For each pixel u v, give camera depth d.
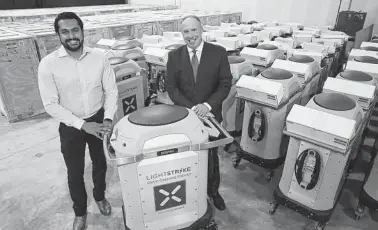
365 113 2.28
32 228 2.17
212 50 2.00
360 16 5.74
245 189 2.60
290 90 2.48
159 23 5.64
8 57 3.74
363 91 2.28
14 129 3.85
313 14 7.16
